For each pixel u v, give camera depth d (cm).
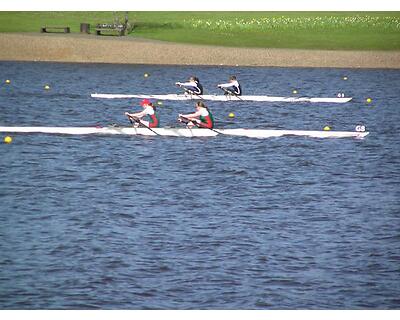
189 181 11725
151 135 15038
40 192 10900
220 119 17625
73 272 7919
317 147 14438
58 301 7294
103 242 8769
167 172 12281
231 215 9919
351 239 9044
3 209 10006
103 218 9675
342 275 7962
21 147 13912
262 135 15350
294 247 8731
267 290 7588
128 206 10250
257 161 13175
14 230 9144
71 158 13125
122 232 9138
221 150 13950
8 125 16512
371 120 18188
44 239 8838
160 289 7569
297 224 9594
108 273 7906
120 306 7219
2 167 12400
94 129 15162
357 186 11644
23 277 7775
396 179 12156
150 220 9631
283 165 12925
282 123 17412
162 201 10538
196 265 8144
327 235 9181
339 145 14688
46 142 14350
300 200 10738
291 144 14625
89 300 7319
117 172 12212
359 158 13600
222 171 12412
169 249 8588
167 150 13850
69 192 10944
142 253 8450
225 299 7388
